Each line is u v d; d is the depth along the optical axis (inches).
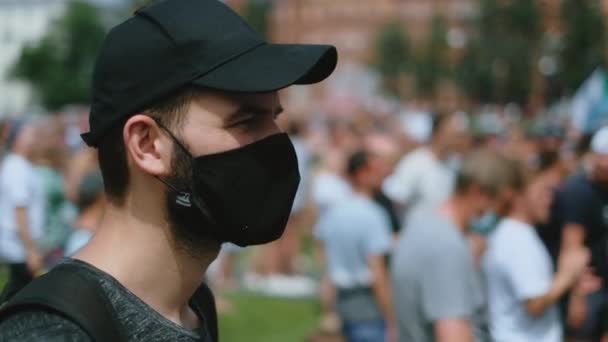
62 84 4217.5
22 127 275.1
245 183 63.1
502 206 179.6
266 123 64.6
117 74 62.0
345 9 3499.0
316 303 390.9
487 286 182.7
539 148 270.8
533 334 179.8
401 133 385.4
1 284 304.3
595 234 224.4
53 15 4606.3
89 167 283.3
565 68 1542.8
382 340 226.8
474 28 1870.1
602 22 1534.2
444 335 145.9
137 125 61.9
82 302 56.2
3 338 54.2
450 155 330.6
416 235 151.3
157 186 62.8
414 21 3380.9
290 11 3550.7
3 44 4953.3
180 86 60.7
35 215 278.2
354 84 1161.4
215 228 63.4
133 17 64.3
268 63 60.9
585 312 221.9
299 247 512.7
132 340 59.2
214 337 72.3
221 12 62.9
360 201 228.7
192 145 61.7
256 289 419.8
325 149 516.4
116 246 63.3
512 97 1800.0
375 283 223.1
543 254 179.3
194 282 65.3
